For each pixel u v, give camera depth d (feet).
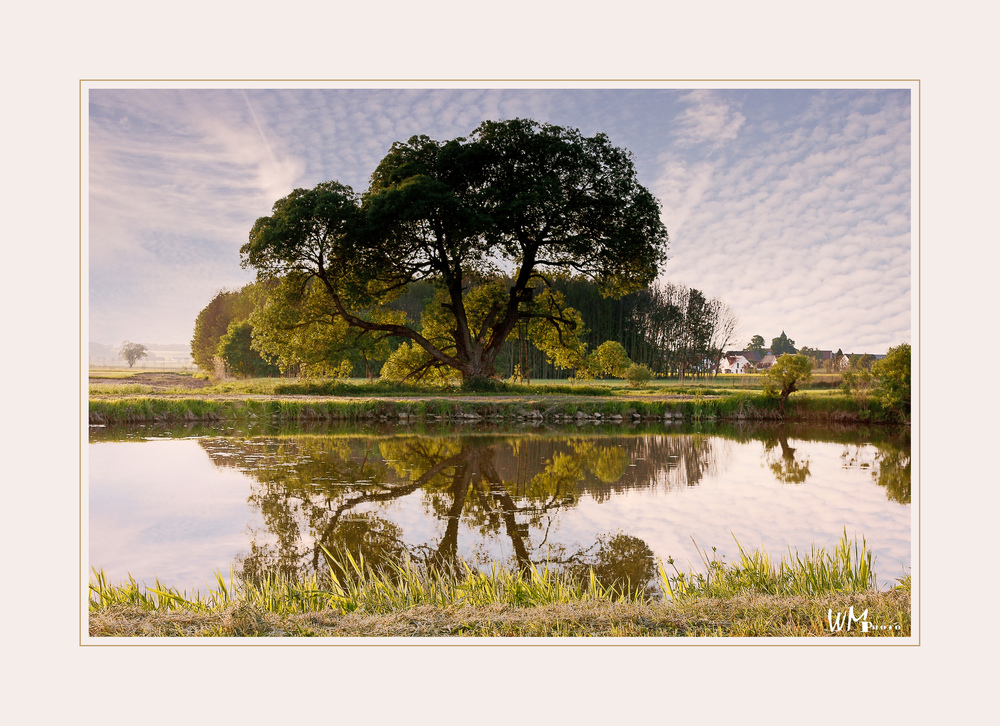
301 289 77.30
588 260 82.33
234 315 124.06
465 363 82.58
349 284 75.87
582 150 74.23
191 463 36.19
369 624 13.33
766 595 15.15
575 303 151.43
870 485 31.04
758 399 69.46
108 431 53.42
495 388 80.43
